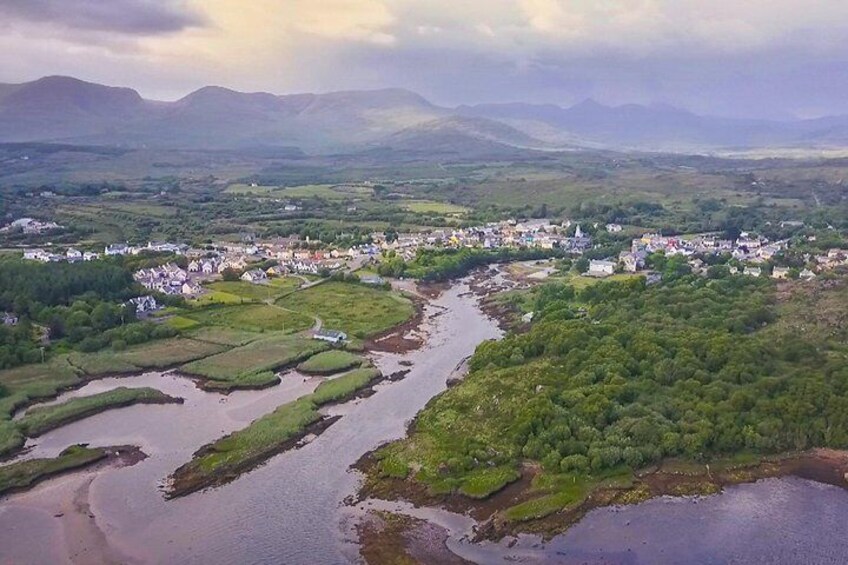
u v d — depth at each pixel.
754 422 162.88
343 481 151.38
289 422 177.12
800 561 122.88
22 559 123.81
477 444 159.00
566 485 145.12
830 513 137.75
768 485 147.62
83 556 124.88
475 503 140.88
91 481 151.38
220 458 159.12
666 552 125.31
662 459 155.75
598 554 124.81
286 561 123.75
